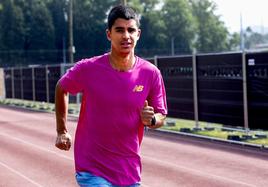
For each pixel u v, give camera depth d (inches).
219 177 465.4
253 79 694.5
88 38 4515.3
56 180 470.6
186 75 848.3
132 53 191.0
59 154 621.9
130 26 186.4
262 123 686.5
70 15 1895.9
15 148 682.8
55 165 546.3
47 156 608.4
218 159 563.2
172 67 887.1
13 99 1856.5
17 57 4372.5
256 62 687.7
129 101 187.0
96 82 187.6
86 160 189.8
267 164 526.6
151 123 187.0
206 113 805.9
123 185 189.2
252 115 703.7
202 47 5108.3
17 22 4394.7
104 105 186.9
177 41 4795.8
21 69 1695.4
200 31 5113.2
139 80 189.3
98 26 4520.2
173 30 4785.9
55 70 1414.9
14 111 1450.5
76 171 193.0
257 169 500.4
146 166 526.0
